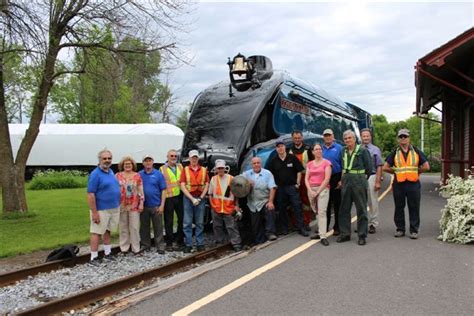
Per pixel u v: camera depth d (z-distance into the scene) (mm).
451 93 19547
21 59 12688
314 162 8727
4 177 13891
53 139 32656
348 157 8383
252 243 9844
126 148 32312
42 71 13117
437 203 14094
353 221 10852
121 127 33031
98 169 8336
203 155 9836
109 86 16328
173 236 9844
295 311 5027
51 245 9977
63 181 26391
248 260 7270
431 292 5562
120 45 14227
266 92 10555
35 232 11508
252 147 9898
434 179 27203
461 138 19219
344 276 6297
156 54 14352
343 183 8430
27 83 14484
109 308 5230
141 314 5020
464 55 15461
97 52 14109
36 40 12320
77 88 40344
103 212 8336
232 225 9180
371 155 9031
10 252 9305
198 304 5297
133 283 6812
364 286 5836
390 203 14516
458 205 8438
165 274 7477
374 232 9445
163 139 32312
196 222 9297
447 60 13945
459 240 8234
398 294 5504
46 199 19422
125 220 9039
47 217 14008
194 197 9203
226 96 10797
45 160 32781
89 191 8211
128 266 8086
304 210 9945
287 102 11273
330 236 9305
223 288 5855
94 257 8359
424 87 18422
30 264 8555
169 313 5039
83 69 14062
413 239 8656
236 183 8852
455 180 9219
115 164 32438
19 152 14070
